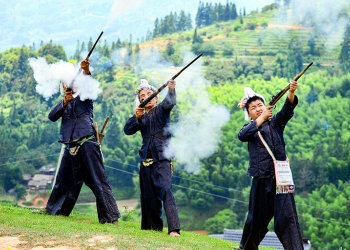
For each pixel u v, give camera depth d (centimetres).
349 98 6378
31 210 1866
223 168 5822
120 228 1617
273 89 5934
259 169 1485
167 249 1344
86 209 5444
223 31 6812
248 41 6656
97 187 1717
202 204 5903
